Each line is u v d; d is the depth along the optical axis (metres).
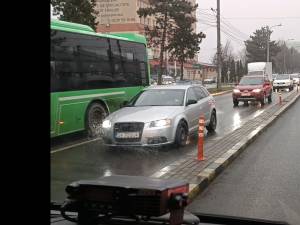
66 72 13.02
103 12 57.34
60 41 12.77
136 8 67.56
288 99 34.72
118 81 15.93
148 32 57.03
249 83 29.86
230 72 95.56
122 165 9.86
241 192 7.51
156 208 2.91
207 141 13.21
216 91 49.16
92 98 14.28
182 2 55.81
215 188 7.83
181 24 56.25
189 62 100.31
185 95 13.04
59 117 12.69
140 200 2.94
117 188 2.99
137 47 17.52
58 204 3.86
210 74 115.69
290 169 9.47
